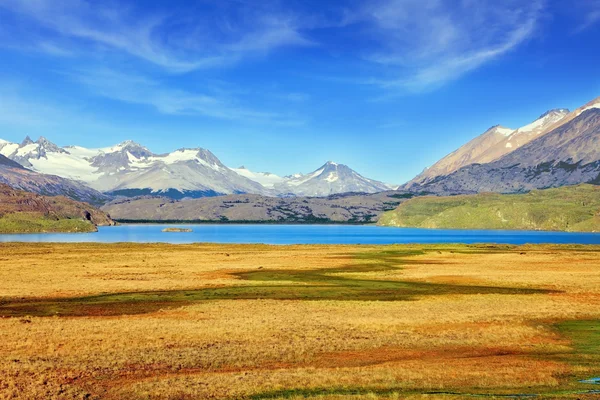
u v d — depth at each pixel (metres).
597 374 34.72
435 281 88.50
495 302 64.44
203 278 92.06
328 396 30.06
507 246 179.25
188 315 55.91
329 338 44.62
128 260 127.50
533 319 53.47
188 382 32.75
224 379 33.34
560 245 183.38
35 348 41.09
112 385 32.41
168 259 131.50
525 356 39.47
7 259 127.38
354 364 37.34
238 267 112.00
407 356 39.53
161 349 41.06
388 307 60.69
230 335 45.72
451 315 55.25
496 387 31.89
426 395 30.19
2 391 30.86
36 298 69.38
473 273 99.50
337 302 64.44
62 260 125.94
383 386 32.12
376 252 156.75
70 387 31.89
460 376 34.00
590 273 97.81
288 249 172.88
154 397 30.25
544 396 30.05
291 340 43.97
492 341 44.09
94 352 40.06
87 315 56.69
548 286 80.88
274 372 34.97
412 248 172.75
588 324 51.16
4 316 55.94
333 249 171.50
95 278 90.81
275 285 82.88
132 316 55.53
